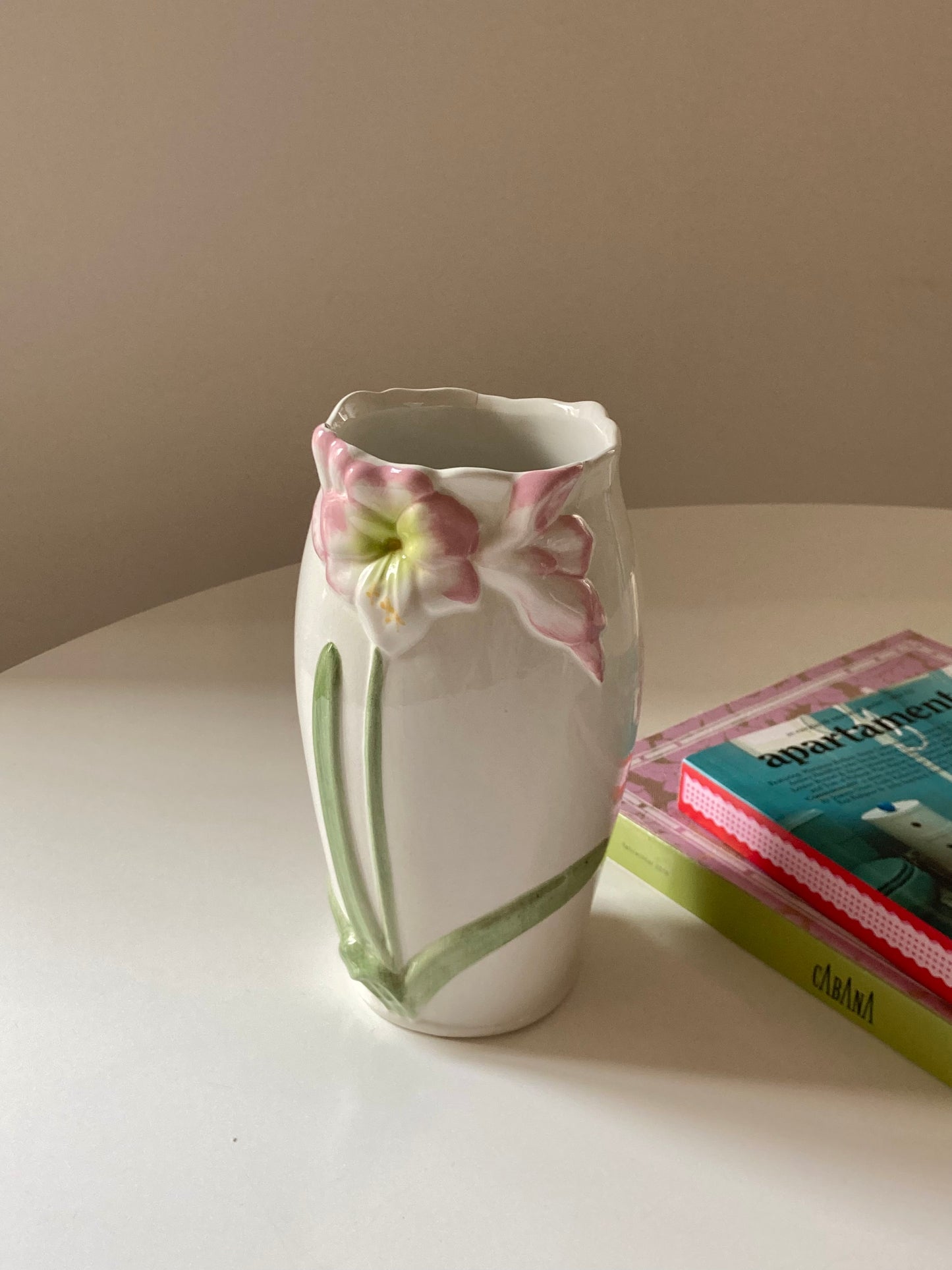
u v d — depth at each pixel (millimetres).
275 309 1075
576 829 497
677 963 587
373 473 441
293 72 1000
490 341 1142
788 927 568
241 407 1102
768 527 926
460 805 472
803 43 1094
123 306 1045
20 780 696
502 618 447
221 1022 547
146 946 587
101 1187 470
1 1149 484
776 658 782
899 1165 482
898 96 1130
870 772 621
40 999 556
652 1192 470
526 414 525
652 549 896
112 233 1020
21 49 951
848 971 546
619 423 1213
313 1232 452
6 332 1035
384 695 458
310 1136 492
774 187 1147
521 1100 510
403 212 1070
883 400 1265
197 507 1131
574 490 447
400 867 491
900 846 562
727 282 1176
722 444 1252
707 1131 496
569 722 468
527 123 1065
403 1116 502
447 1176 475
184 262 1042
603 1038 542
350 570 454
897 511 944
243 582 896
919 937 524
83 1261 441
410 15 1003
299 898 619
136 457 1100
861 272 1200
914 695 695
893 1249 448
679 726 705
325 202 1050
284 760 719
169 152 1004
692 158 1117
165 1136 491
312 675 478
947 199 1180
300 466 1132
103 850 647
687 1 1054
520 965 519
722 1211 462
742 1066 528
